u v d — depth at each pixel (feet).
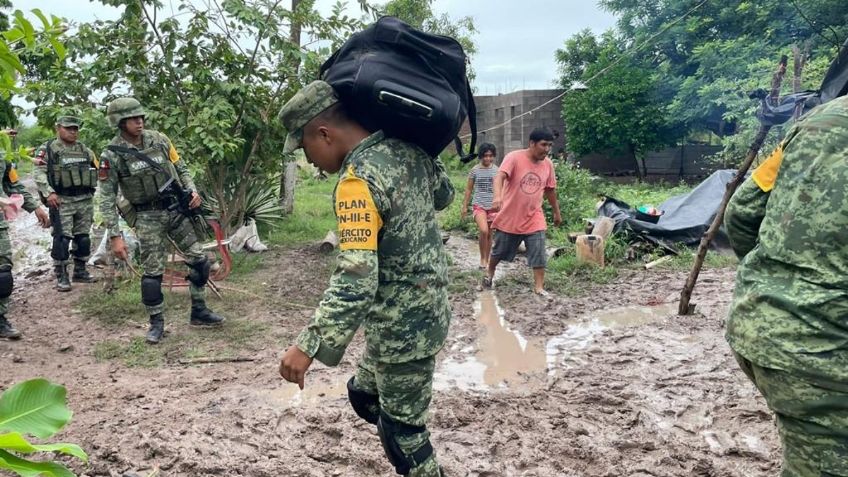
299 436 11.59
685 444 11.12
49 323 18.74
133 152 15.90
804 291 5.72
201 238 17.74
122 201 16.38
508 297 21.29
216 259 25.08
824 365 5.53
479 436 11.51
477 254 28.94
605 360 15.51
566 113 66.28
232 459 10.73
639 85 60.90
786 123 15.75
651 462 10.61
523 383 14.25
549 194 21.33
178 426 11.95
